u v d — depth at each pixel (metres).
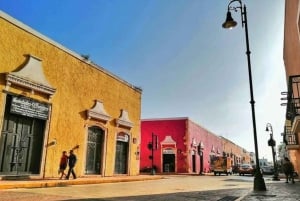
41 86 15.45
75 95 18.44
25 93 14.67
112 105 22.48
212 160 39.12
